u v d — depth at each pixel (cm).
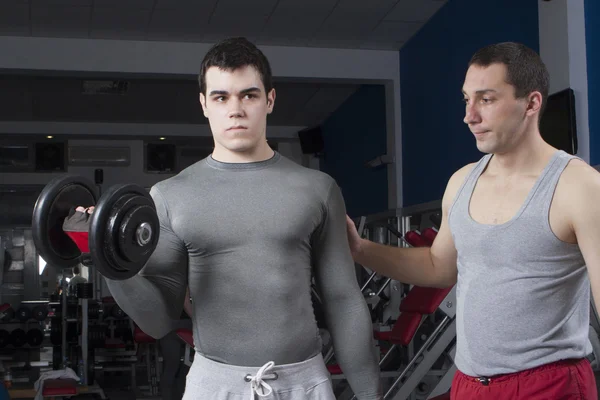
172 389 405
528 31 453
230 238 135
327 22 601
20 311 889
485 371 141
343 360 150
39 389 406
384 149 711
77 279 730
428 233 369
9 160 960
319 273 148
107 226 117
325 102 848
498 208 142
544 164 141
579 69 401
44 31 607
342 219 147
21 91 764
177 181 142
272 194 138
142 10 563
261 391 135
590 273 131
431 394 371
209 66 136
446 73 571
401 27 618
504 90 137
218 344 138
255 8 564
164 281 141
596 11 395
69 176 129
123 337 780
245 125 135
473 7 522
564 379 136
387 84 689
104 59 630
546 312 136
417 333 523
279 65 664
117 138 974
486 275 141
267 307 136
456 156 554
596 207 130
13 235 980
